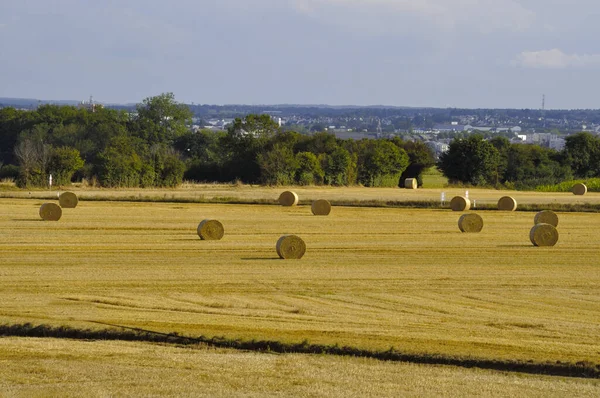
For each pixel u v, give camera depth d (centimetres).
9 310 3900
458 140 17750
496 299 4450
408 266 5569
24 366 2834
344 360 3066
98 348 3161
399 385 2652
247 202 10350
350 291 4609
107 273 5050
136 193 11500
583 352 3262
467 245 6769
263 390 2561
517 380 2800
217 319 3778
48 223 7725
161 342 3369
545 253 6334
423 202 10594
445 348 3281
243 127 16538
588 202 11375
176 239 6806
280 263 5584
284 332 3519
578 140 18650
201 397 2470
